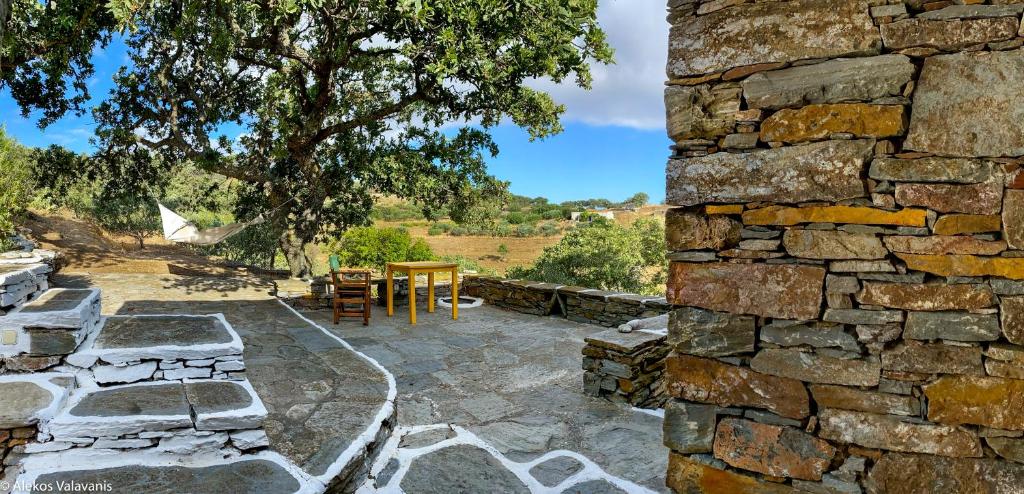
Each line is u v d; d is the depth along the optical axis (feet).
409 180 33.73
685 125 6.27
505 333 22.80
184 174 49.32
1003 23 5.00
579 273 55.11
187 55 32.12
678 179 6.33
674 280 6.40
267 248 47.60
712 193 6.15
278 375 13.17
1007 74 4.98
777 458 5.88
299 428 9.94
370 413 10.85
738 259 6.05
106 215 47.16
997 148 5.03
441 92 30.22
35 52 27.25
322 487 7.88
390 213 136.36
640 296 23.80
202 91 32.58
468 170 34.55
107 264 32.01
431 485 9.87
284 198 32.89
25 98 32.53
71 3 26.00
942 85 5.20
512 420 13.25
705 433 6.24
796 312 5.77
